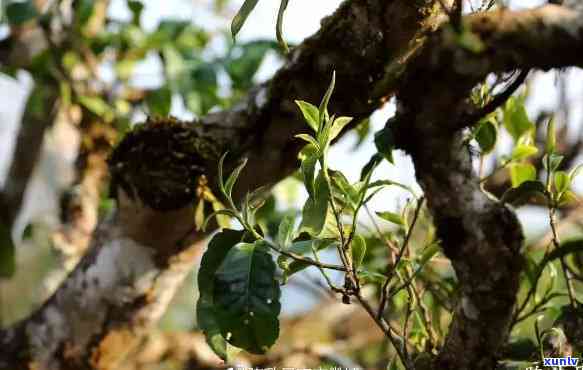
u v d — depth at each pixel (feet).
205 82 5.11
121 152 4.02
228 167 3.96
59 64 5.59
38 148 6.70
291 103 3.83
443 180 3.18
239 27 3.23
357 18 3.57
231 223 4.09
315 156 3.18
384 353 4.81
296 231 3.33
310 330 7.01
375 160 3.31
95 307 4.38
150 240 4.21
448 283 3.84
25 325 4.55
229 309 3.16
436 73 3.00
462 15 2.97
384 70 3.56
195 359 5.99
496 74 3.06
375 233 3.94
